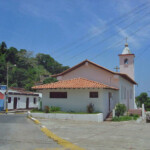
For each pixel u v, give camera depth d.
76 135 11.23
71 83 22.02
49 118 20.09
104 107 20.92
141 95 52.91
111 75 23.78
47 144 8.88
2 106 35.06
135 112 24.44
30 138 10.12
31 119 18.89
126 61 31.53
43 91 22.52
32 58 85.81
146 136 11.04
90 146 8.57
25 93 40.25
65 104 21.72
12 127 13.80
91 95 21.16
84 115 19.23
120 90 24.12
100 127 14.90
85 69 24.92
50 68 92.81
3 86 36.97
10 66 62.59
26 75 66.75
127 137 10.71
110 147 8.39
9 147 8.23
